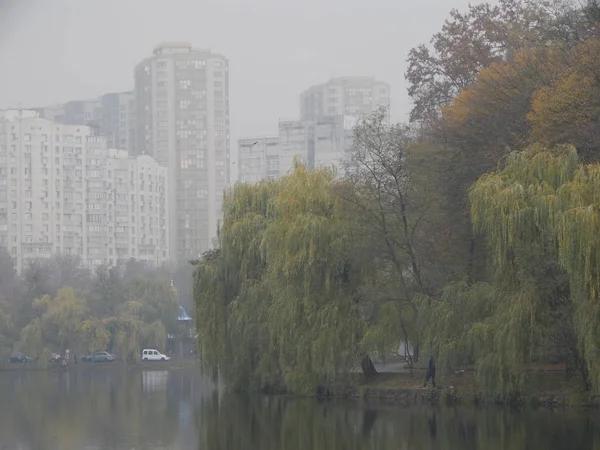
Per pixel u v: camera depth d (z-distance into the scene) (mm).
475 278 72625
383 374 81000
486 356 62406
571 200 56156
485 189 61344
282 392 84125
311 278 75438
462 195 73438
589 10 77312
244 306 81750
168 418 71562
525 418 59812
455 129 77625
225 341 84875
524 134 72125
